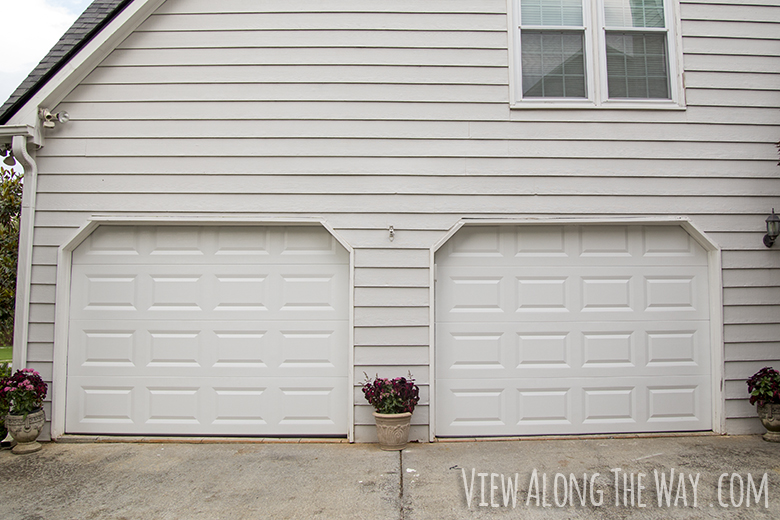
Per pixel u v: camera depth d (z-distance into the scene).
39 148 4.91
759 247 4.98
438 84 4.98
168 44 4.98
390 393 4.48
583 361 5.00
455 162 4.93
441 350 4.95
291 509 3.41
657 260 5.06
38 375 4.64
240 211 4.89
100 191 4.89
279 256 5.00
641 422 4.98
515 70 5.03
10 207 7.50
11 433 4.48
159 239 5.02
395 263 4.86
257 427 4.91
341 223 4.88
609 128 5.00
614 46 5.15
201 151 4.92
